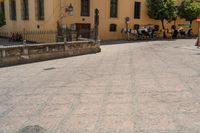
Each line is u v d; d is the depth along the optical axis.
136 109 5.13
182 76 7.83
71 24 21.42
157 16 26.44
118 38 25.23
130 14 26.00
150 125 4.36
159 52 14.30
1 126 4.58
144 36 25.27
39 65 10.80
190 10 29.17
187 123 4.40
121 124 4.44
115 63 10.81
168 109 5.07
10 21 26.33
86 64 10.82
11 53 10.70
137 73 8.52
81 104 5.55
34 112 5.20
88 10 22.75
